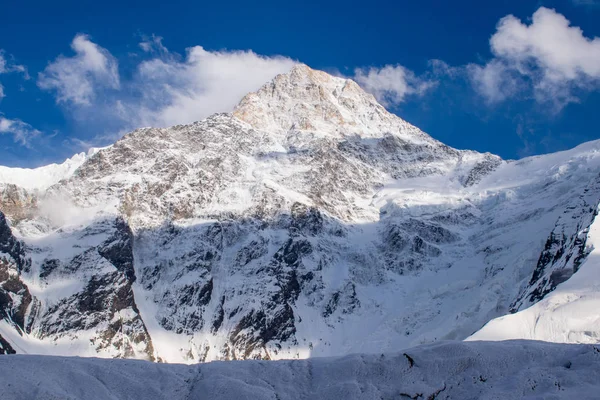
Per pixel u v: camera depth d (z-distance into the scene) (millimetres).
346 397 70562
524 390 67500
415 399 69875
